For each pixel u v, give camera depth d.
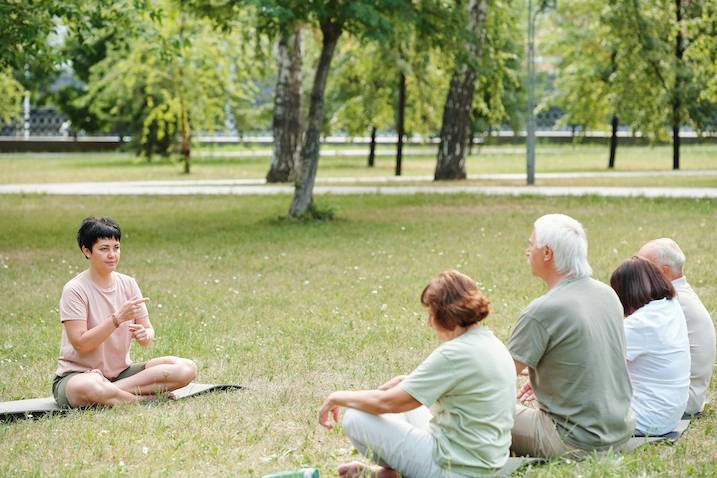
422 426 5.43
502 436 5.10
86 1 18.91
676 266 6.77
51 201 26.80
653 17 33.81
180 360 7.29
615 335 5.46
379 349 9.02
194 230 19.67
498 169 43.97
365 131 47.12
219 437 6.24
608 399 5.41
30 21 17.69
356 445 5.23
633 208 22.06
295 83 33.81
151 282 13.26
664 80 36.12
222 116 41.00
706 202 23.05
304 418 6.73
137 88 42.72
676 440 6.04
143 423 6.48
